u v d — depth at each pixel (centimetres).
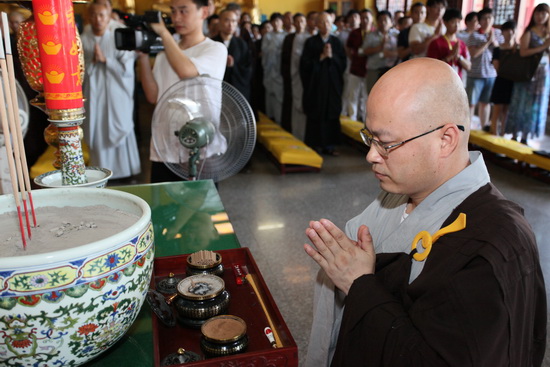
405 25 599
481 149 490
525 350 80
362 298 83
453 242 77
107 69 379
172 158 185
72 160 101
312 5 1084
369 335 80
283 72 570
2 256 62
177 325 86
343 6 1054
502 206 79
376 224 104
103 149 403
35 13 90
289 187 406
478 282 71
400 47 541
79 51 98
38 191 79
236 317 82
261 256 278
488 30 526
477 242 74
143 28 176
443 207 85
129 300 64
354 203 369
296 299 234
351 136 551
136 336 79
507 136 554
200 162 177
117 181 425
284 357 74
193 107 174
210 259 99
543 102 489
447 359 70
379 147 83
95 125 393
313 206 362
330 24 496
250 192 393
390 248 92
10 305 55
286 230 316
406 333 77
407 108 79
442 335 71
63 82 94
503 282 70
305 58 501
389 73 83
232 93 176
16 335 57
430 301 74
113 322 63
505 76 489
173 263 104
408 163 82
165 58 217
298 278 253
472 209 81
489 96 549
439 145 81
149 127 667
